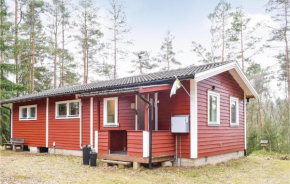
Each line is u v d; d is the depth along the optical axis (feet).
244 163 35.32
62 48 83.97
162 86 27.71
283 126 57.21
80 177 23.21
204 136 30.63
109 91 30.30
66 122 41.24
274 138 50.78
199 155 29.35
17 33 71.72
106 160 29.60
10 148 50.44
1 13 65.67
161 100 31.50
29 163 30.99
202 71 27.50
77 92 34.22
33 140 46.68
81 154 38.37
